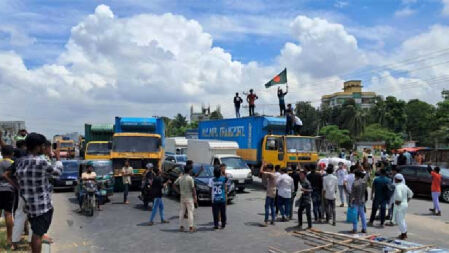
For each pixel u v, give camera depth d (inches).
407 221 491.8
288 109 871.7
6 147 321.7
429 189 700.0
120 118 839.1
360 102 5064.0
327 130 3289.9
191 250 340.2
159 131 856.9
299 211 431.5
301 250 336.5
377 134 3029.0
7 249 300.4
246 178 759.7
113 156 743.7
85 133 972.6
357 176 419.5
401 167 756.6
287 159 802.2
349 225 461.4
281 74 1109.1
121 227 438.9
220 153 840.9
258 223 463.8
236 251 337.4
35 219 231.5
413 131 3599.9
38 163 231.1
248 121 896.9
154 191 459.2
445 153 1136.8
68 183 783.1
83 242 367.9
